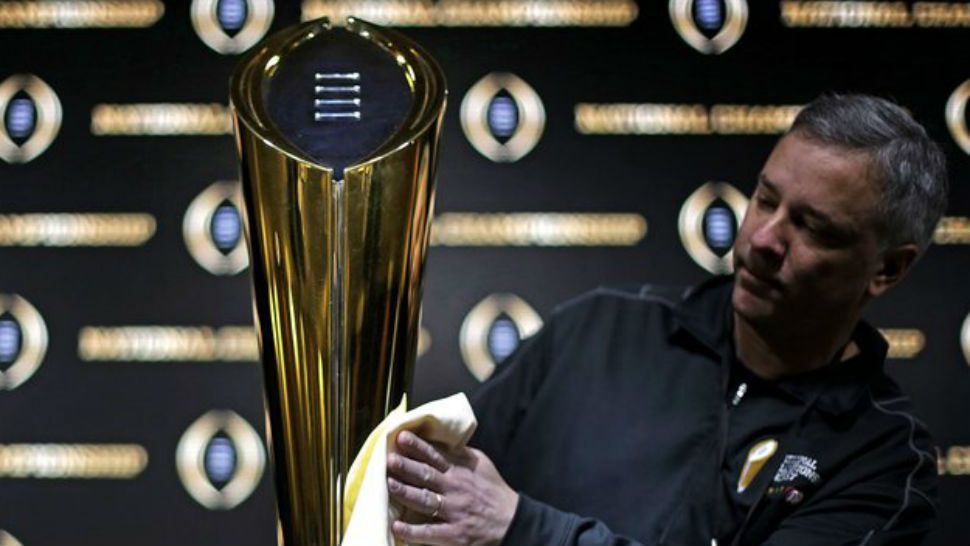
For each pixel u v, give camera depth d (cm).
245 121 77
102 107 187
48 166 186
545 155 187
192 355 185
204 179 187
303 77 81
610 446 125
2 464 182
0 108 186
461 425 89
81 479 183
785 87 188
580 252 186
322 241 76
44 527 182
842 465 125
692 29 188
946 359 185
